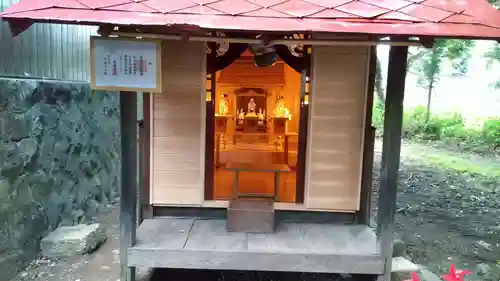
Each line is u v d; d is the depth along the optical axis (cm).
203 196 467
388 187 372
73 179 595
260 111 698
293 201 483
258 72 633
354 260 379
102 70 330
